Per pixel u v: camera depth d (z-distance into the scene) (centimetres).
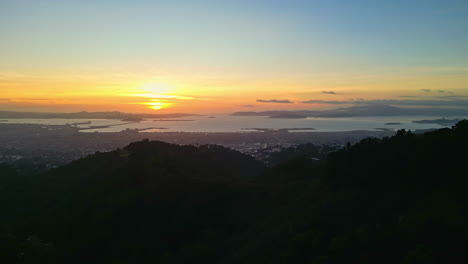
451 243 1044
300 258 1291
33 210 2559
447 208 1240
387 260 1081
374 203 1534
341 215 1494
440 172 1541
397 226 1235
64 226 2144
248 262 1458
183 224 2069
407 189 1573
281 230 1608
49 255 1717
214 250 1766
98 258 1905
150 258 1844
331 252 1212
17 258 1573
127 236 2030
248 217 2059
